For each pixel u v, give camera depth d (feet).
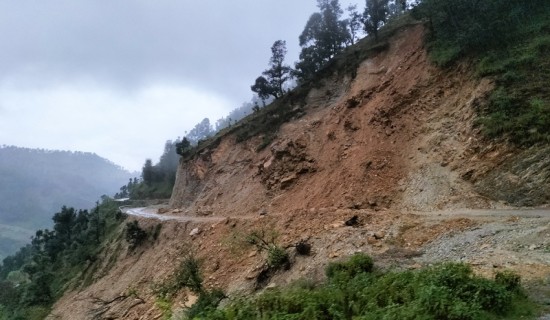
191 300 79.20
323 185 104.12
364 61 141.90
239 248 94.17
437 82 101.60
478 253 50.21
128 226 161.58
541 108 72.23
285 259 75.77
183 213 166.81
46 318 153.48
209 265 96.43
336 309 35.81
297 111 154.92
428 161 87.61
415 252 58.95
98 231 220.23
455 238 58.18
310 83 162.30
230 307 43.83
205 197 162.50
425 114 98.02
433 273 37.86
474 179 75.25
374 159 97.45
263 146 149.69
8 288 212.43
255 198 126.93
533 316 29.68
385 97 112.78
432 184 81.87
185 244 120.78
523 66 82.48
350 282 47.03
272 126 158.20
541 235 48.80
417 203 80.12
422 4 119.34
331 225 77.92
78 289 168.76
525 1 95.66
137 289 115.24
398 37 137.90
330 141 118.01
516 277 35.68
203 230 120.67
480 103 84.02
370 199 87.76
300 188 112.57
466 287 33.40
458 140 84.43
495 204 68.08
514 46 89.15
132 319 97.04
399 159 94.48
